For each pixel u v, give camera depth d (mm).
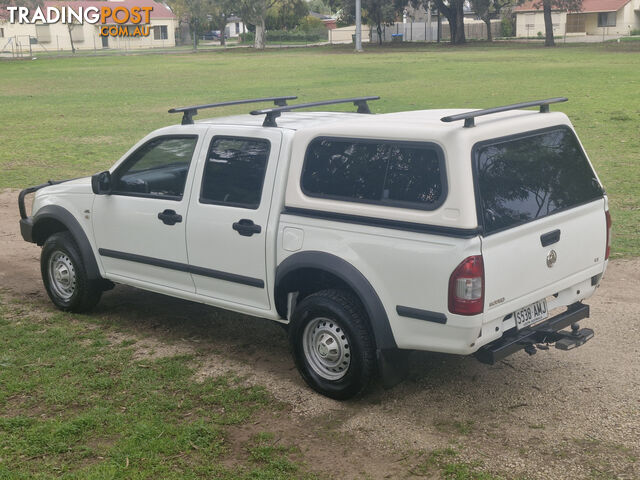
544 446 4664
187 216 6047
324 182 5238
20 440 4828
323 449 4711
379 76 35969
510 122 4992
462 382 5609
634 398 5262
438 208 4656
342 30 98375
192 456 4637
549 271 5086
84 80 39844
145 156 6418
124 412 5215
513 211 4820
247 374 5836
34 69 51562
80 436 4879
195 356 6207
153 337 6656
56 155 17188
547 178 5152
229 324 6973
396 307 4918
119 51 89312
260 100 6812
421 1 78625
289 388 5586
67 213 6996
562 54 51375
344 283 5348
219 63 52875
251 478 4383
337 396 5320
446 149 4656
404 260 4805
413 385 5582
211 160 5938
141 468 4500
